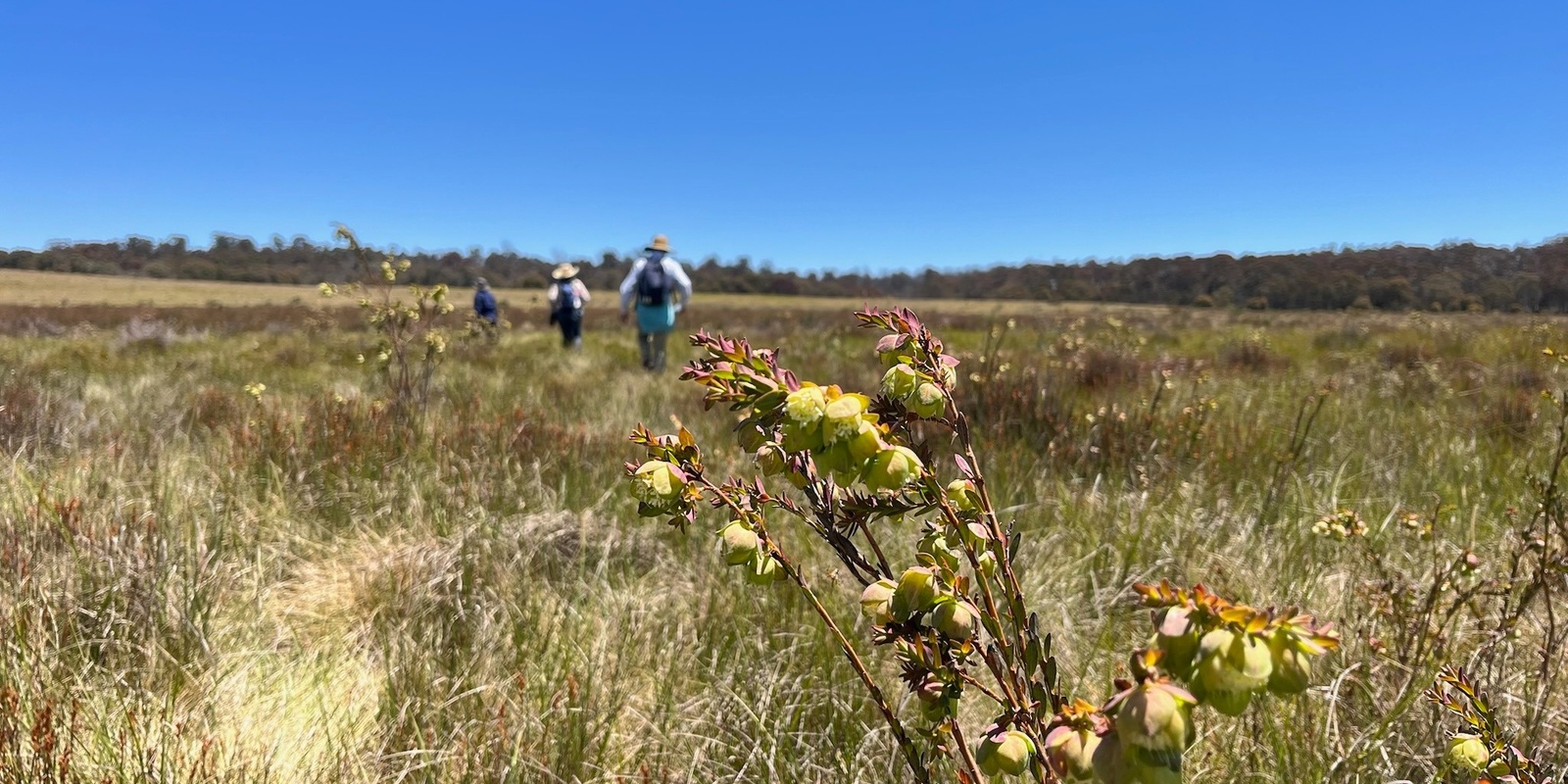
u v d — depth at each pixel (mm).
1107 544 3346
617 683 2541
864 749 2209
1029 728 1001
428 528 3646
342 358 10164
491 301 14133
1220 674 632
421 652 2662
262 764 2125
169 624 2705
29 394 5656
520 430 4980
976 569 1086
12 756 1969
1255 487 4137
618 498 4129
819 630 2699
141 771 1942
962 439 1111
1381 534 3361
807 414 869
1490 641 2312
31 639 2486
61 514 3232
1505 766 1378
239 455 4414
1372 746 2020
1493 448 4762
